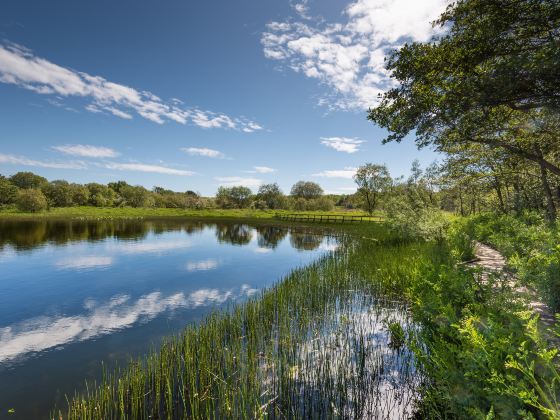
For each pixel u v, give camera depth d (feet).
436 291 17.58
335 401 16.11
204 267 58.65
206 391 17.37
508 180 76.95
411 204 67.67
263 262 63.67
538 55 26.07
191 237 112.78
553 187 68.03
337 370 18.85
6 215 227.61
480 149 63.82
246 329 26.21
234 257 69.77
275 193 362.53
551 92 28.60
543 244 26.78
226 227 160.66
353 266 45.06
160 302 37.50
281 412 15.60
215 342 23.06
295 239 105.50
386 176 204.74
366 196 222.89
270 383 18.15
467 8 31.89
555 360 10.57
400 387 16.88
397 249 53.31
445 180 88.89
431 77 33.42
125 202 333.21
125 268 57.77
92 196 333.21
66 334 27.94
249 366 19.72
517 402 8.19
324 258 55.21
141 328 29.19
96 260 65.72
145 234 121.70
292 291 34.68
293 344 22.61
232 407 15.96
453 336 12.71
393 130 37.37
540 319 18.17
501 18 29.91
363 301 31.63
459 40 32.63
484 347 9.36
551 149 48.91
